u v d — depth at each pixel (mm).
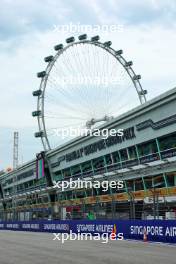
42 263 12492
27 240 24641
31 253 16016
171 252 15820
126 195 37844
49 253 15844
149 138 34812
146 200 29859
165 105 32344
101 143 42469
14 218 51031
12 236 29500
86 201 44594
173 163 31734
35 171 61812
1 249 18156
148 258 13523
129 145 37781
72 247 18734
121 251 16344
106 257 13977
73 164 48781
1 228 49312
